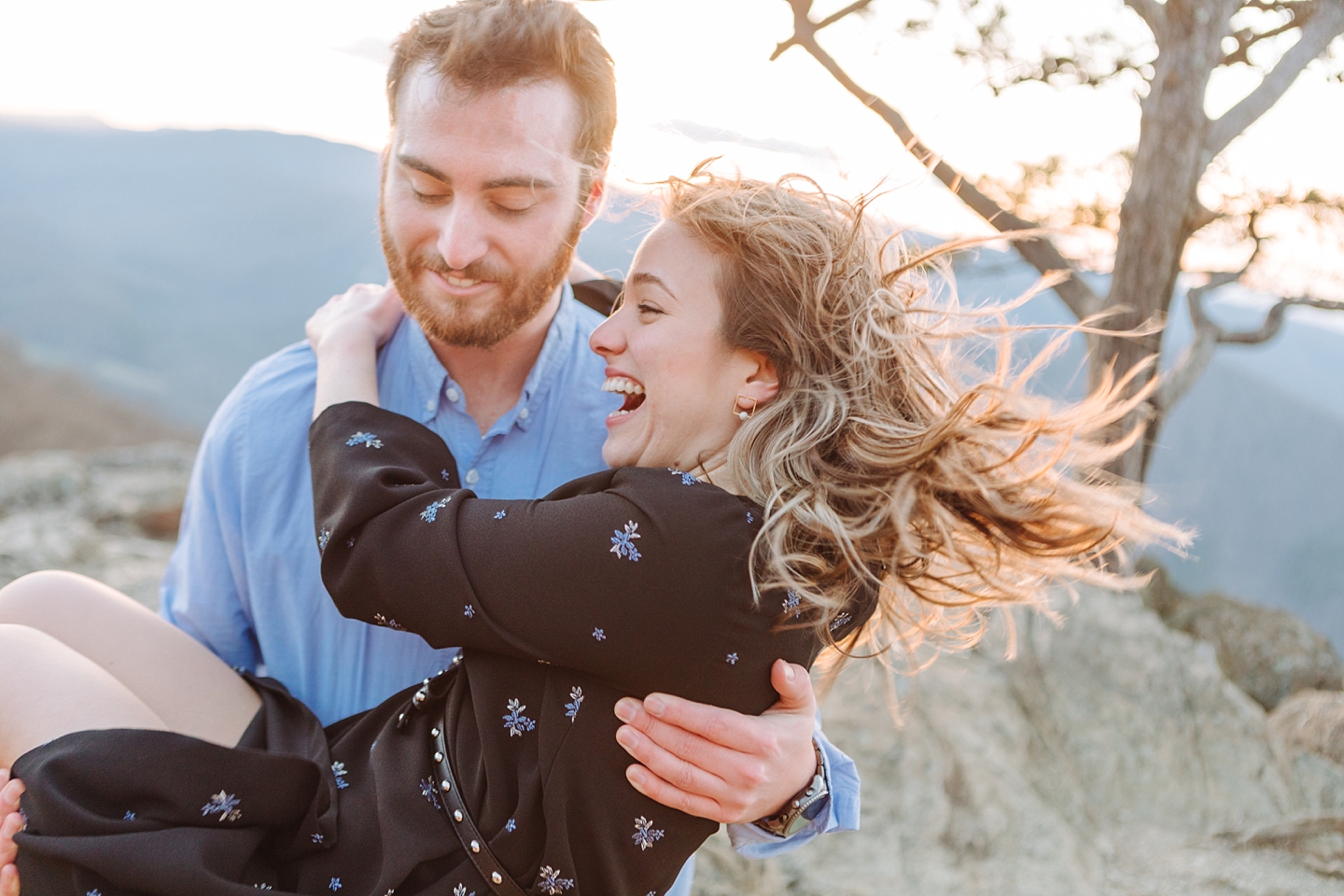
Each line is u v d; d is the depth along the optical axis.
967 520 1.32
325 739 1.40
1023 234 1.39
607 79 1.51
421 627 1.24
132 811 1.16
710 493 1.22
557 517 1.20
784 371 1.34
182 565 1.66
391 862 1.19
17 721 1.24
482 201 1.42
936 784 2.71
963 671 3.31
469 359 1.59
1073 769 3.12
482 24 1.39
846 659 1.40
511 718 1.21
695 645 1.17
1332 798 3.14
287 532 1.54
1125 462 5.85
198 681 1.47
